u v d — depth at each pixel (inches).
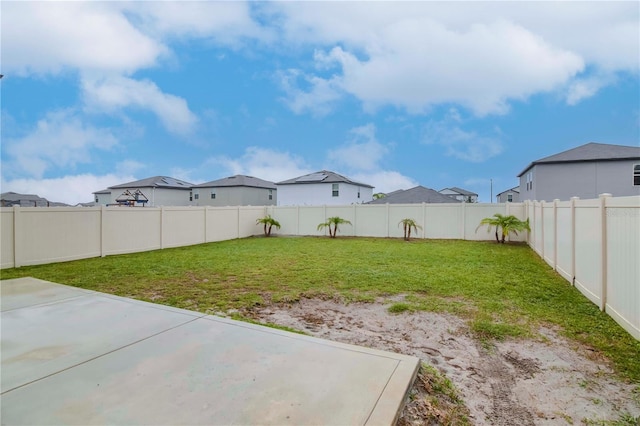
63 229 374.3
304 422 81.6
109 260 377.1
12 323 152.4
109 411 86.4
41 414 85.1
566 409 98.6
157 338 135.0
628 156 828.6
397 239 604.4
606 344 142.1
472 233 588.1
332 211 682.2
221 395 93.6
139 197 1386.6
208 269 316.8
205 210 565.0
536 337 150.4
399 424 86.5
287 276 282.5
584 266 220.2
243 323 154.1
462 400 102.9
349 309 193.8
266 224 689.0
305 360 115.4
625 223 157.3
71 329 144.6
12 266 333.7
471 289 234.8
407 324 168.7
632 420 92.8
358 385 98.9
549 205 336.5
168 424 81.0
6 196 1473.9
